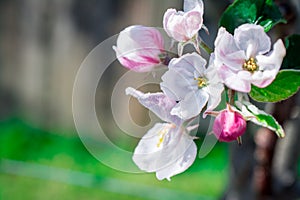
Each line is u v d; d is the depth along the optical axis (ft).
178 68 2.08
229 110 2.10
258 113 2.09
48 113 10.66
